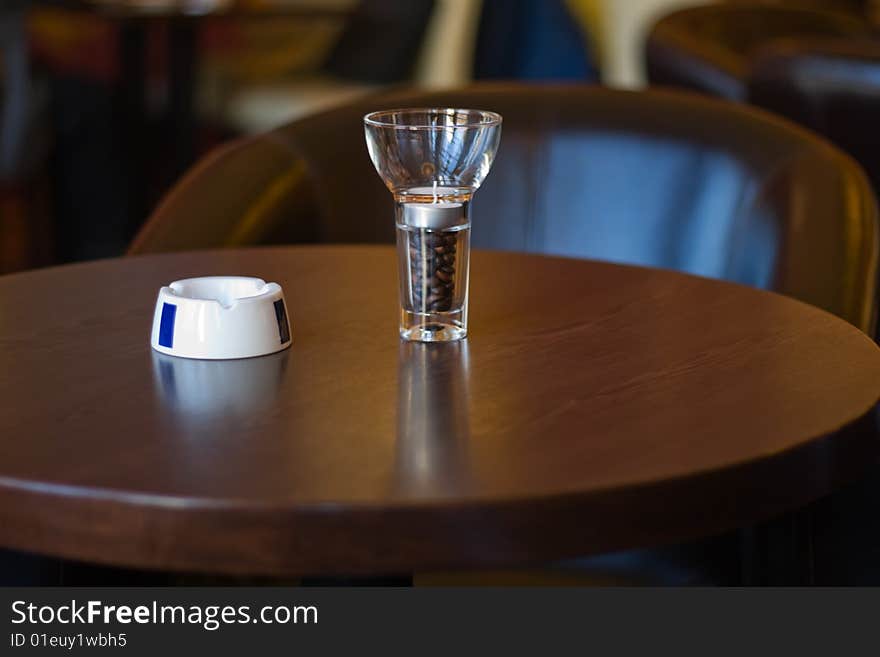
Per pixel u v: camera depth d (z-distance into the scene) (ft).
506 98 5.11
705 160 4.76
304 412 2.42
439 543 2.00
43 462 2.16
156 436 2.29
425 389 2.57
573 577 3.91
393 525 1.99
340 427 2.34
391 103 5.12
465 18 12.11
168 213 4.50
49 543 2.08
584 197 4.96
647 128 4.92
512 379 2.64
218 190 4.60
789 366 2.72
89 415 2.40
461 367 2.73
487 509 2.01
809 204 4.27
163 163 11.80
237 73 13.06
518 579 3.99
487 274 3.70
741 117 4.83
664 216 4.82
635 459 2.17
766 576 3.28
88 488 2.04
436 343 2.93
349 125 5.03
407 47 12.30
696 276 3.65
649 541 2.10
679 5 11.92
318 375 2.67
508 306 3.29
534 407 2.45
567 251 4.97
